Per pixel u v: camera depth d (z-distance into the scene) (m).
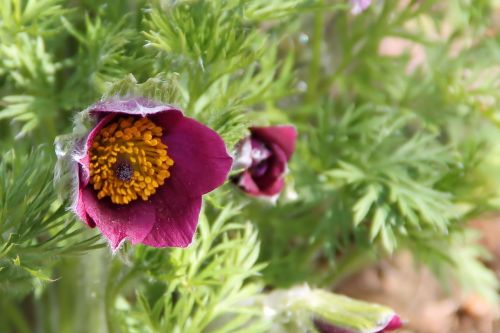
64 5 0.35
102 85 0.32
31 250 0.28
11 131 0.36
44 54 0.33
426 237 0.38
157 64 0.31
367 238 0.37
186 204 0.28
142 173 0.28
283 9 0.32
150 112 0.26
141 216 0.27
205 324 0.32
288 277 0.37
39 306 0.38
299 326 0.34
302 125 0.38
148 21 0.30
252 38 0.31
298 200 0.38
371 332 0.33
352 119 0.38
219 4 0.31
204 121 0.31
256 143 0.32
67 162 0.27
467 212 0.38
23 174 0.29
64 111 0.35
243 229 0.38
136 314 0.33
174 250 0.31
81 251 0.30
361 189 0.37
